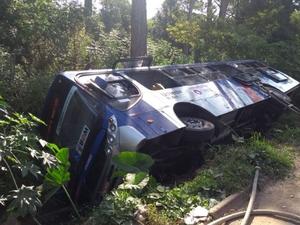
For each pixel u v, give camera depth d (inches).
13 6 358.0
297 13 635.5
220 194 203.6
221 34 514.3
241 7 660.1
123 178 201.0
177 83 280.2
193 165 257.1
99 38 483.2
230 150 254.7
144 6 471.2
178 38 562.9
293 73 496.1
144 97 232.7
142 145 203.9
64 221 205.6
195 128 239.9
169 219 175.6
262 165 238.8
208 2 639.1
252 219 180.7
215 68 346.0
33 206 160.1
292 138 323.9
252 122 353.1
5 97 278.2
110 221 167.9
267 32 580.4
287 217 182.7
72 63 395.2
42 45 375.6
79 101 219.8
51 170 182.9
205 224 174.6
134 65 314.2
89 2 549.0
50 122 235.0
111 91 225.3
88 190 210.4
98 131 208.1
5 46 344.8
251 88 335.3
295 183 225.5
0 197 186.9
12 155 174.9
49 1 387.5
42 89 294.0
